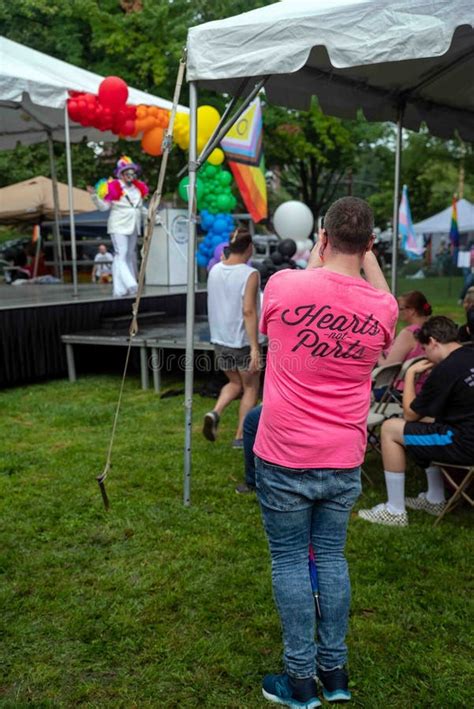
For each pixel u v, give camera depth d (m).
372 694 2.56
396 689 2.60
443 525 4.03
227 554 3.67
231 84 5.03
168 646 2.86
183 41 16.59
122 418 6.62
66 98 8.76
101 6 17.06
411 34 3.49
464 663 2.73
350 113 6.16
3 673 2.70
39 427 6.32
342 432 2.29
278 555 2.42
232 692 2.58
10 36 18.08
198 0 17.42
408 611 3.11
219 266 5.04
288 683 2.46
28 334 8.09
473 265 19.23
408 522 4.09
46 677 2.66
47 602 3.20
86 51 17.98
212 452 5.45
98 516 4.19
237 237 4.99
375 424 4.58
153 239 12.23
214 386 7.57
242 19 4.02
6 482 4.81
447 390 3.72
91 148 19.36
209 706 2.51
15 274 17.20
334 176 30.69
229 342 5.09
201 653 2.80
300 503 2.33
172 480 4.81
